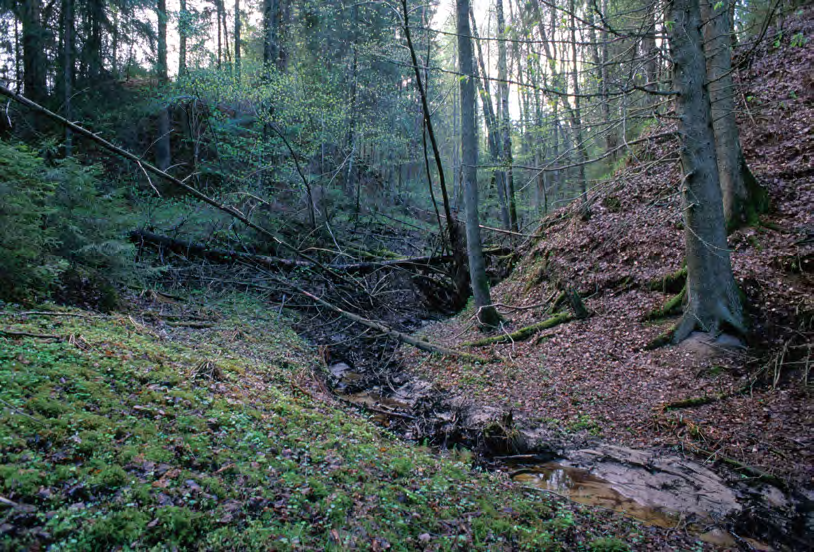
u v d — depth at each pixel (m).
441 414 8.79
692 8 8.52
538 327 12.05
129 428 4.55
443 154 40.19
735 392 7.95
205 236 16.06
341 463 5.16
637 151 15.02
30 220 7.52
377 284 16.20
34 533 3.05
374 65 28.52
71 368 5.29
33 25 16.78
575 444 7.48
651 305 10.88
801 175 11.21
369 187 29.92
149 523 3.43
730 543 5.21
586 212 14.67
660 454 6.96
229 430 5.11
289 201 22.45
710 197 8.92
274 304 15.00
